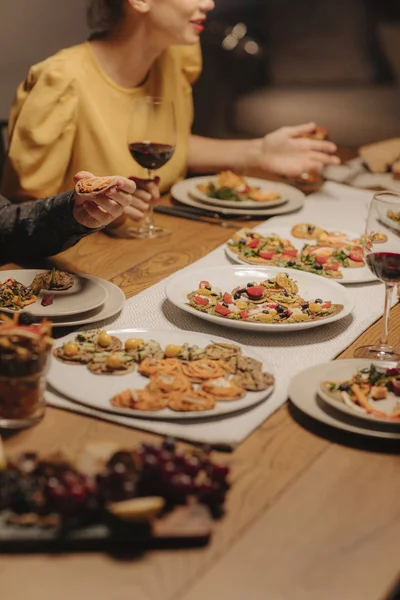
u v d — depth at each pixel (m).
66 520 1.01
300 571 0.99
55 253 1.91
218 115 5.21
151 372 1.37
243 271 1.84
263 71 5.32
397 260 1.49
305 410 1.30
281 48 5.25
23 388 1.24
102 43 2.50
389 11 5.12
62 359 1.42
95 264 1.94
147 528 1.00
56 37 4.07
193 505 1.05
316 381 1.39
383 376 1.37
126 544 1.01
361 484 1.17
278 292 1.74
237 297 1.72
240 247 2.02
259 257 1.97
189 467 1.06
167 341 1.50
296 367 1.47
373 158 2.75
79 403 1.31
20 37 3.86
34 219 1.88
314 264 1.93
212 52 5.32
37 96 2.38
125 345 1.46
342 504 1.12
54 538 0.99
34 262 1.94
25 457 1.06
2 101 3.88
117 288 1.73
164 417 1.27
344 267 1.95
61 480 1.02
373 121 4.63
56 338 1.55
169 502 1.05
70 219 1.84
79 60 2.45
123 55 2.49
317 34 5.20
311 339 1.59
